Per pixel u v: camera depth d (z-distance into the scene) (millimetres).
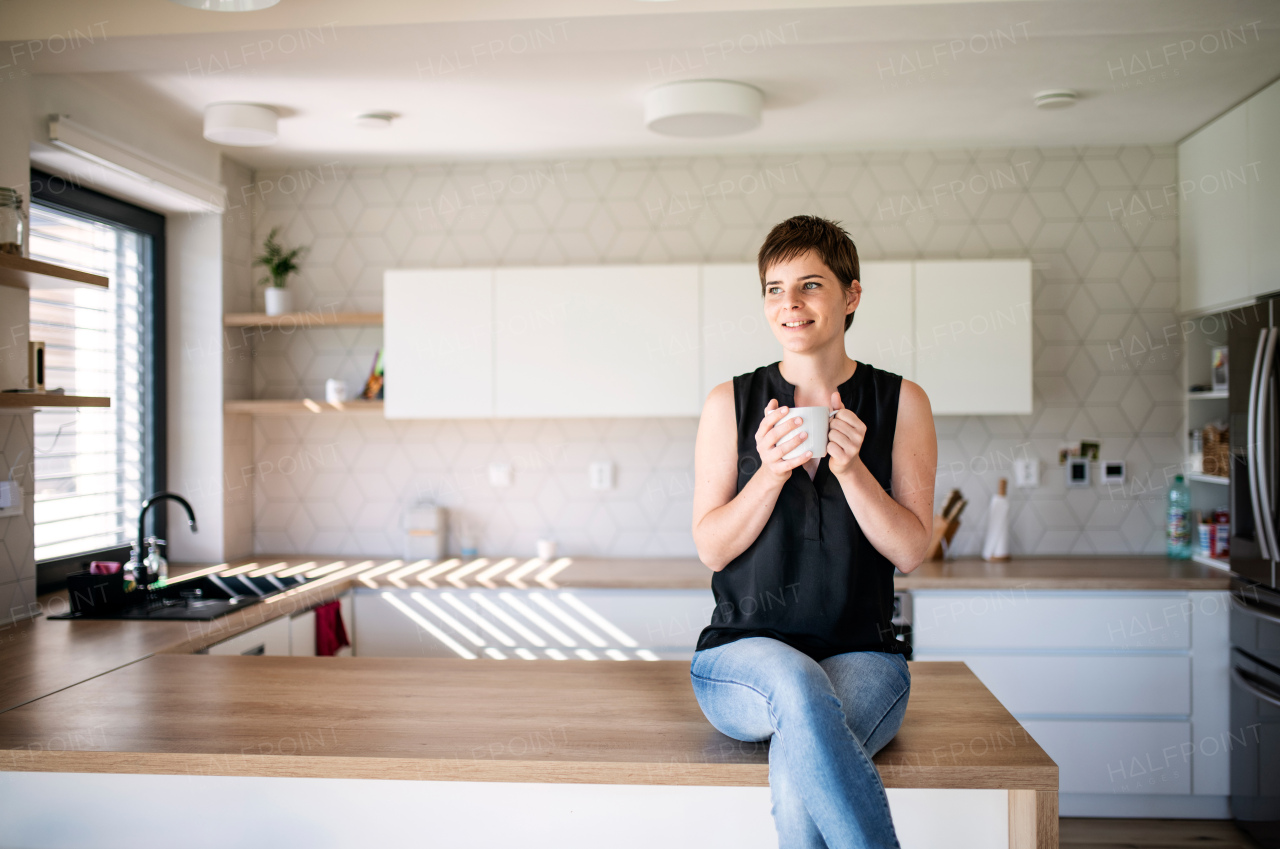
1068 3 2016
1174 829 2963
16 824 1553
